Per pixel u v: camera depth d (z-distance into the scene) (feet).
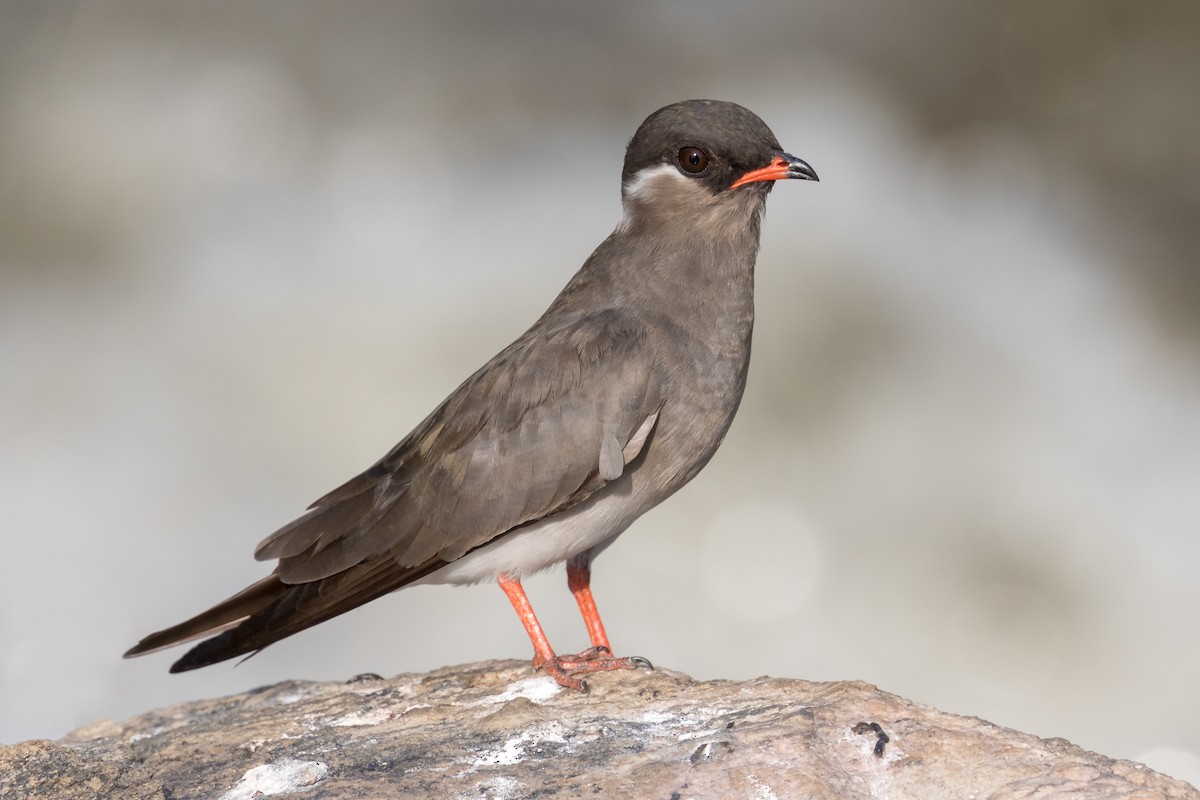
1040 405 59.36
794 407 57.93
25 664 50.06
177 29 72.28
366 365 58.85
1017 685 52.85
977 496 56.29
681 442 28.94
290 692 28.48
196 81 70.64
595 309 29.78
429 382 58.34
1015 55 75.82
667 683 25.43
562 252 62.08
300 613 28.66
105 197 66.90
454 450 28.66
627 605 52.01
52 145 68.49
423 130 69.10
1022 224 68.33
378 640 50.70
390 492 29.12
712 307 29.32
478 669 28.04
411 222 64.75
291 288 62.28
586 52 73.15
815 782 20.25
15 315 62.34
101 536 54.13
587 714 24.17
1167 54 75.72
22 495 55.36
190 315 61.93
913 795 20.42
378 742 23.72
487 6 74.69
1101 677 52.65
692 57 72.95
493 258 62.23
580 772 21.40
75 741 26.73
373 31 72.54
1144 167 71.92
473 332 59.16
